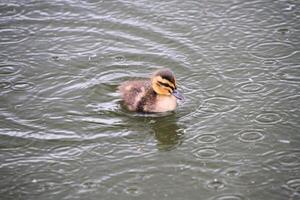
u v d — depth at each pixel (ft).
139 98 38.60
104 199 30.91
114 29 46.60
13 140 35.40
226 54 43.55
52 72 41.73
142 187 31.78
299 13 47.73
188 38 45.39
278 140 35.19
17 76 41.27
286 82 40.40
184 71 41.86
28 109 38.17
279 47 44.06
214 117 37.47
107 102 38.99
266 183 31.86
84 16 48.29
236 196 30.96
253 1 49.78
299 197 30.83
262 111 37.76
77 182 32.17
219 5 49.44
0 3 49.90
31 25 47.16
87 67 42.34
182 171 32.94
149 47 44.39
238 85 40.32
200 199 30.83
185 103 38.88
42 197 31.07
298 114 37.32
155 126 36.96
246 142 35.14
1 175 32.65
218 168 33.09
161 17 48.01
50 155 34.24
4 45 44.70
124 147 34.99
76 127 36.60
